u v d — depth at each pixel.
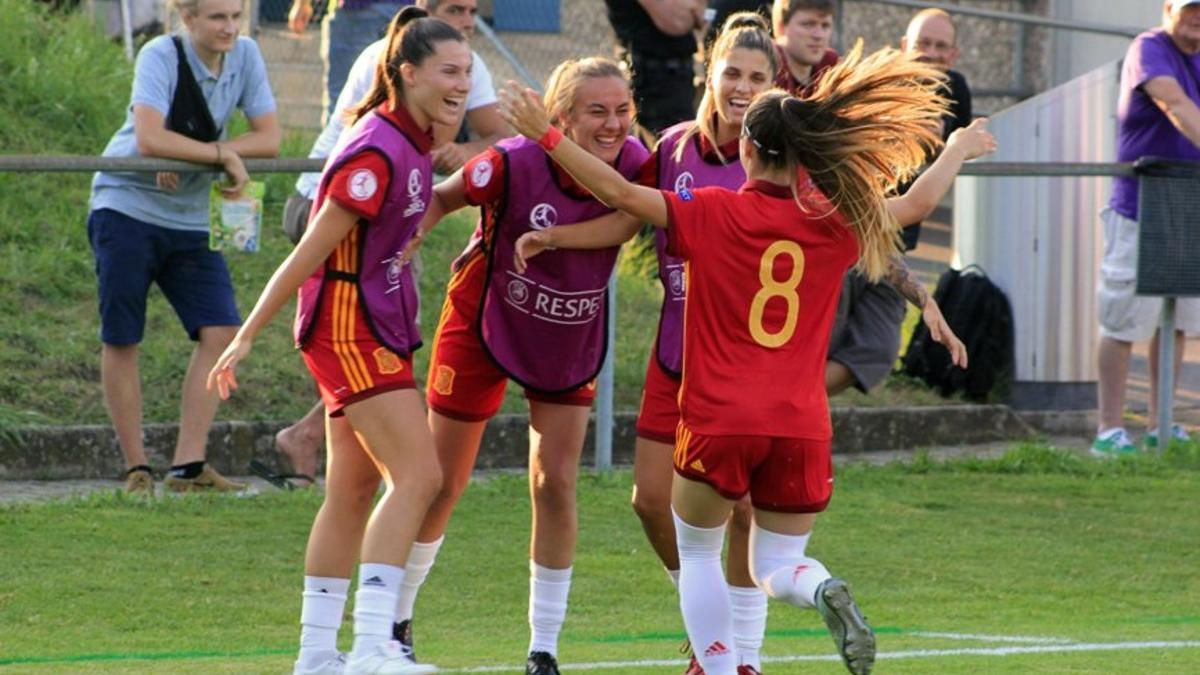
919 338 40.91
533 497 20.94
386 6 37.06
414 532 18.86
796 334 18.02
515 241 20.58
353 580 26.36
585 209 20.42
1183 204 36.03
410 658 20.34
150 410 34.91
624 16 40.44
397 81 19.20
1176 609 26.16
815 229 18.00
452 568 27.27
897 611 25.52
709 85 20.75
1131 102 36.38
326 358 19.12
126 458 31.00
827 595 16.95
